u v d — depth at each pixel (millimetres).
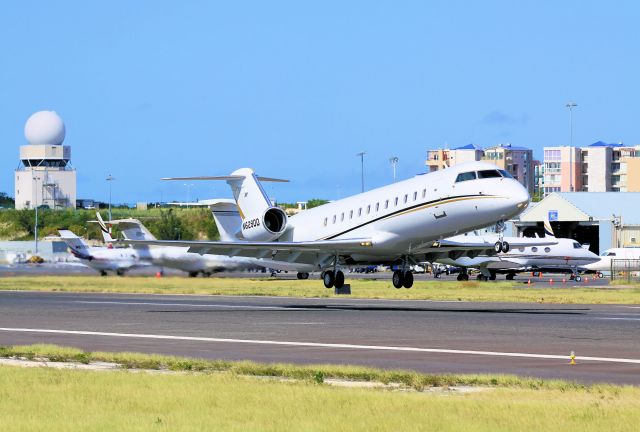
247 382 39000
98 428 29578
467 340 58750
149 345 57000
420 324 71625
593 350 52781
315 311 88688
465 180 97250
